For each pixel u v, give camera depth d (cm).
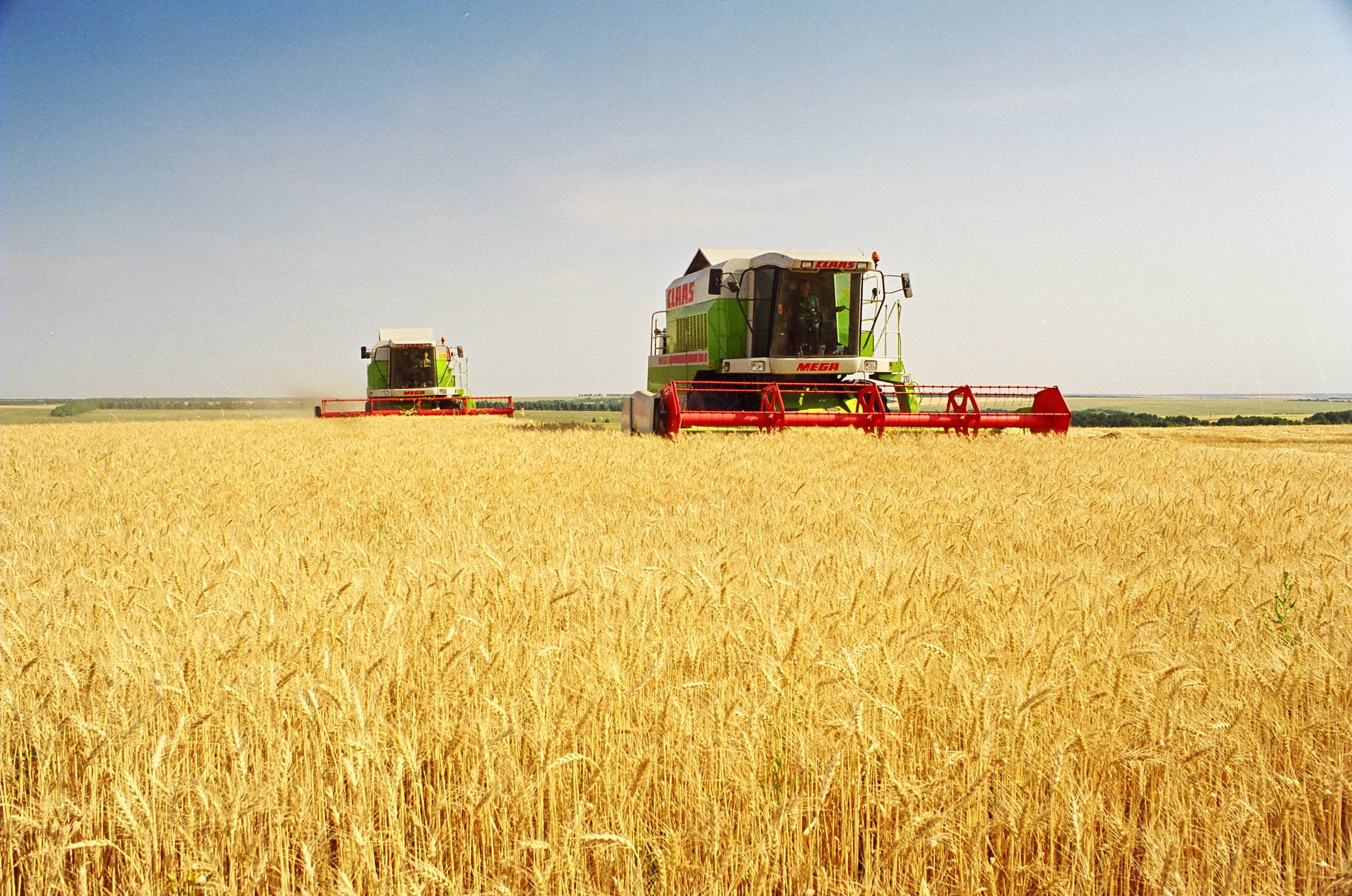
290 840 266
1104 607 437
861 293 1781
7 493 910
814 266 1714
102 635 367
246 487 963
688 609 416
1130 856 268
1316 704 340
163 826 254
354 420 3111
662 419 1695
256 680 320
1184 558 596
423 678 341
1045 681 335
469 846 270
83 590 441
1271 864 262
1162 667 360
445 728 304
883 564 514
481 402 3503
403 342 3294
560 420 3381
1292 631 411
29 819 250
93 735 280
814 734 306
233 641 363
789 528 681
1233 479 1106
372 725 294
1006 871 272
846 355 1770
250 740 294
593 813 275
